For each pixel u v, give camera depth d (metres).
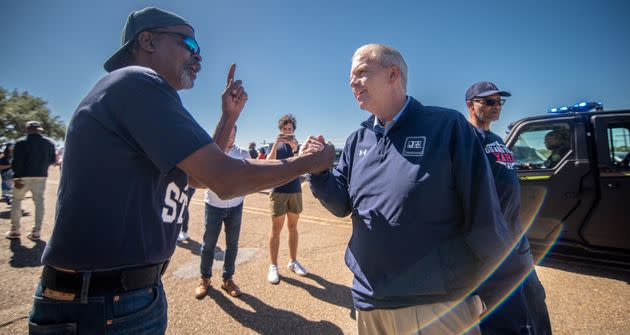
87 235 0.83
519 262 1.15
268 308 2.55
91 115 0.85
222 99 1.57
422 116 1.21
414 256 1.12
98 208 0.84
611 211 3.00
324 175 1.30
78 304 0.84
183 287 2.91
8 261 3.46
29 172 4.13
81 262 0.83
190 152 0.82
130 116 0.83
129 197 0.87
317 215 6.31
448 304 1.13
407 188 1.12
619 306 2.53
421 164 1.12
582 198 3.12
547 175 3.30
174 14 1.14
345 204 1.44
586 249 3.13
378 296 1.19
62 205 0.85
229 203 2.71
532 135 3.56
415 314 1.15
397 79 1.27
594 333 2.20
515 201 1.65
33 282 2.94
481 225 1.06
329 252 3.93
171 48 1.11
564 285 2.91
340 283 3.02
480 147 1.14
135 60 1.12
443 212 1.12
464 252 1.14
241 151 3.02
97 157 0.84
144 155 0.89
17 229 4.27
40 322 0.86
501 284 1.10
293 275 3.20
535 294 1.46
